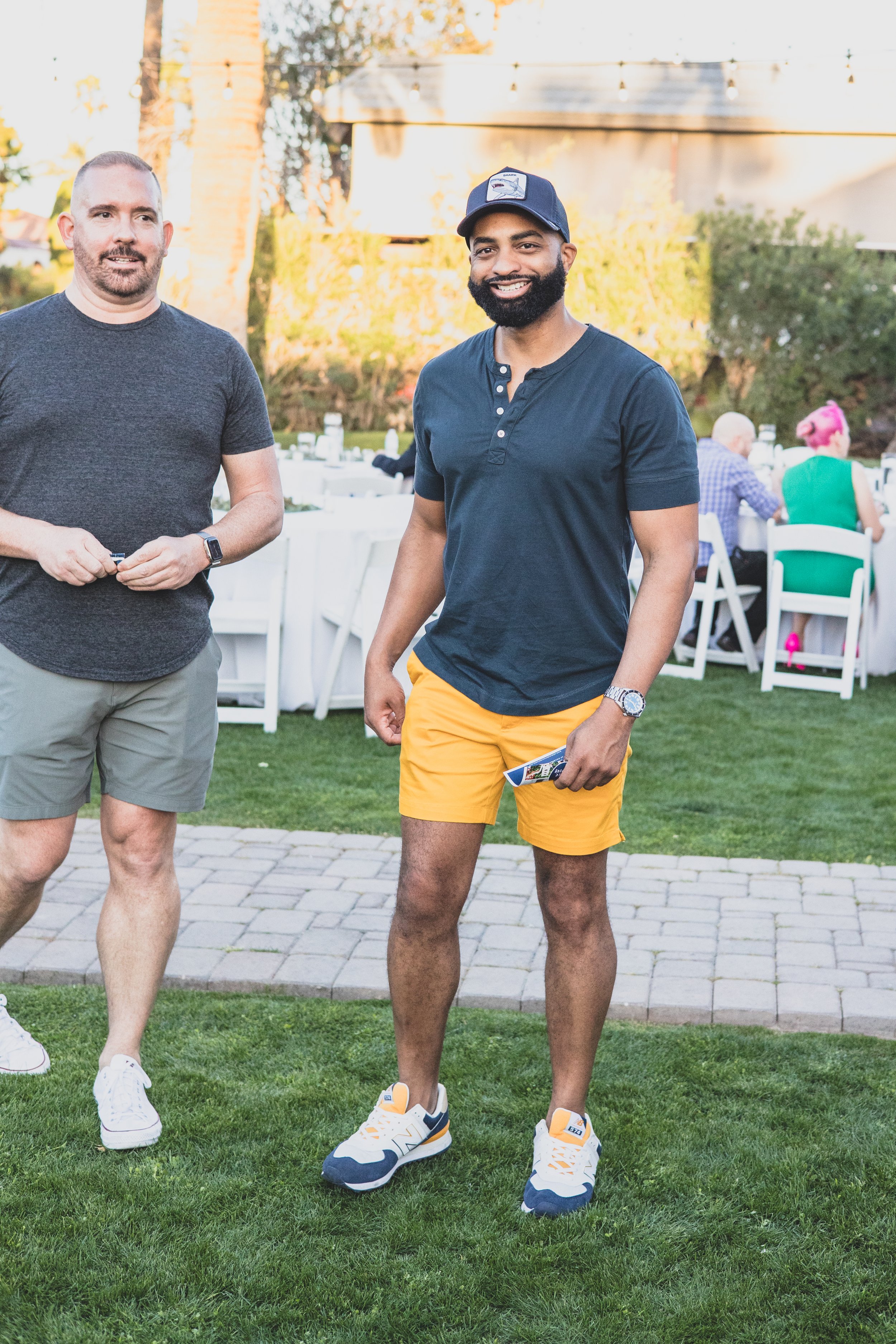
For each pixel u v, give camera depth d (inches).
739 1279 90.3
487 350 97.0
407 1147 102.0
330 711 263.1
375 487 342.0
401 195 880.3
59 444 102.6
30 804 106.6
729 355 738.8
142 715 107.0
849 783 219.3
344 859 173.8
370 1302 87.6
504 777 100.2
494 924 151.8
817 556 282.5
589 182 853.8
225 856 173.8
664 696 282.4
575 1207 98.0
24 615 104.4
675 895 163.5
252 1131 108.2
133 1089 106.6
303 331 753.0
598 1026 100.0
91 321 103.2
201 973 136.2
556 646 96.5
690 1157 105.3
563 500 93.9
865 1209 98.2
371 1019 129.3
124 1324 85.0
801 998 132.0
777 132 831.1
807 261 721.6
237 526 107.7
